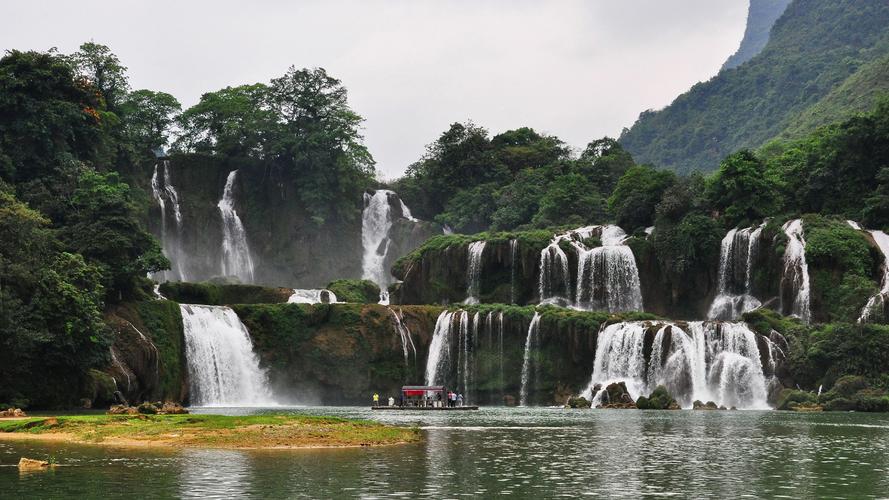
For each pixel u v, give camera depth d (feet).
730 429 213.87
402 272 483.10
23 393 297.12
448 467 133.08
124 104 574.97
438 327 408.46
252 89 614.75
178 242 566.36
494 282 454.40
